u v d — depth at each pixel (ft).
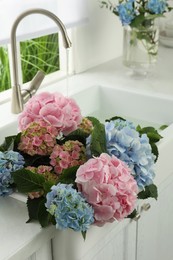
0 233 3.17
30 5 5.13
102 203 3.07
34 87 4.75
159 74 6.34
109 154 3.35
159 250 5.23
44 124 3.54
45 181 3.23
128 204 3.09
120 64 6.83
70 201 2.94
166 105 5.50
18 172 3.25
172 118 5.52
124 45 6.14
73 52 6.34
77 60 6.40
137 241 4.53
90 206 3.05
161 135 4.44
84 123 3.75
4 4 4.81
